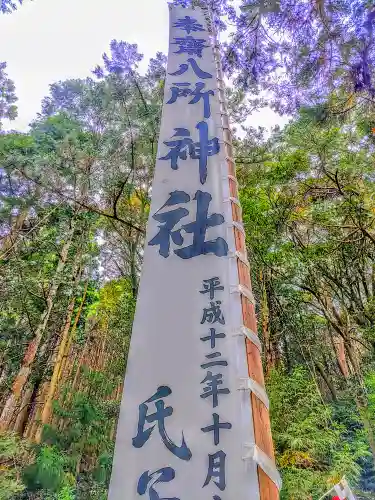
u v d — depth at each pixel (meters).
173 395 1.77
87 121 9.73
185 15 4.45
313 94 7.39
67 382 11.17
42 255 10.79
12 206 9.80
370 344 8.84
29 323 9.45
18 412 8.84
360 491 7.19
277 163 8.95
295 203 9.00
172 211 2.50
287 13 5.86
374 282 9.57
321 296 9.40
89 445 7.93
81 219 10.43
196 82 3.54
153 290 2.14
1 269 9.64
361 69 6.08
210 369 1.83
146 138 8.88
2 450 6.56
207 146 2.92
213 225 2.42
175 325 1.99
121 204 9.90
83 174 9.12
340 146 7.98
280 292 9.28
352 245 9.13
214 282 2.15
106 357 14.32
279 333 8.98
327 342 11.01
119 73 8.77
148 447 1.64
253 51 6.64
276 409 6.52
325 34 5.89
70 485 7.03
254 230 8.70
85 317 12.98
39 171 8.98
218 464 1.55
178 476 1.55
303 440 6.05
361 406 7.59
